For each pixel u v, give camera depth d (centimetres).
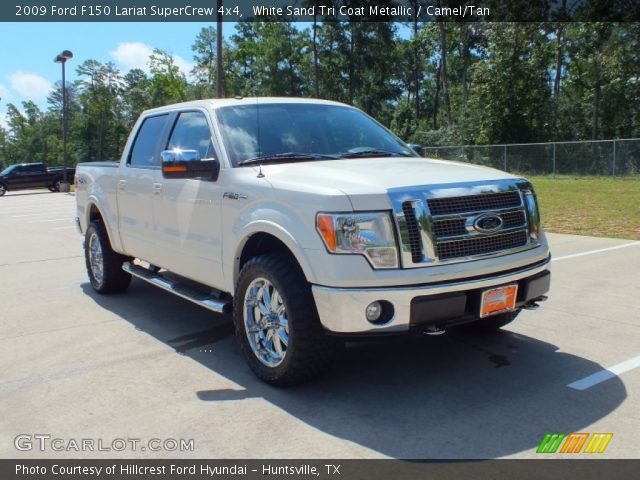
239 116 522
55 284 810
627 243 980
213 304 486
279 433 363
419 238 383
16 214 2014
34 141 11475
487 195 413
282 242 435
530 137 3775
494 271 408
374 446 344
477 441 346
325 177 417
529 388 419
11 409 407
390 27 5575
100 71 8588
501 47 3741
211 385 441
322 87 5906
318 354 405
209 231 494
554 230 1155
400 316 379
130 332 578
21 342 553
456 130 4097
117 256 710
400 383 434
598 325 558
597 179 2711
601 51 3616
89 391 434
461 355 488
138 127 652
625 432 353
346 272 376
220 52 1794
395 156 523
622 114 3684
